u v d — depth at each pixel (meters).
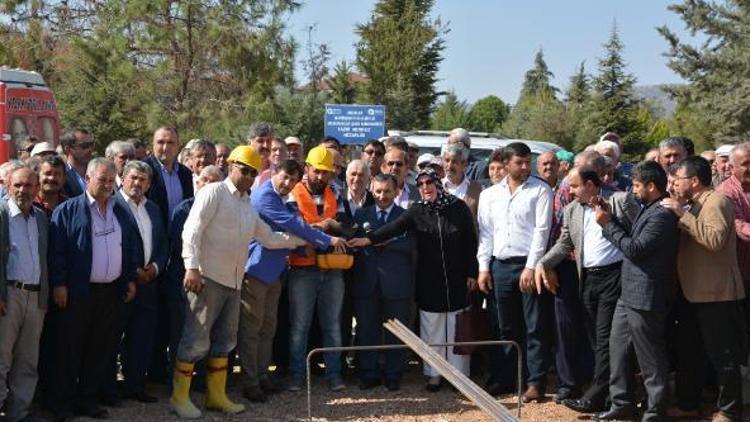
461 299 7.86
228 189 6.95
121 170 7.96
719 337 6.72
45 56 24.81
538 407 7.44
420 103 38.28
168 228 7.79
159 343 7.91
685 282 6.77
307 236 7.44
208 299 6.94
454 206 7.87
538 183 7.59
